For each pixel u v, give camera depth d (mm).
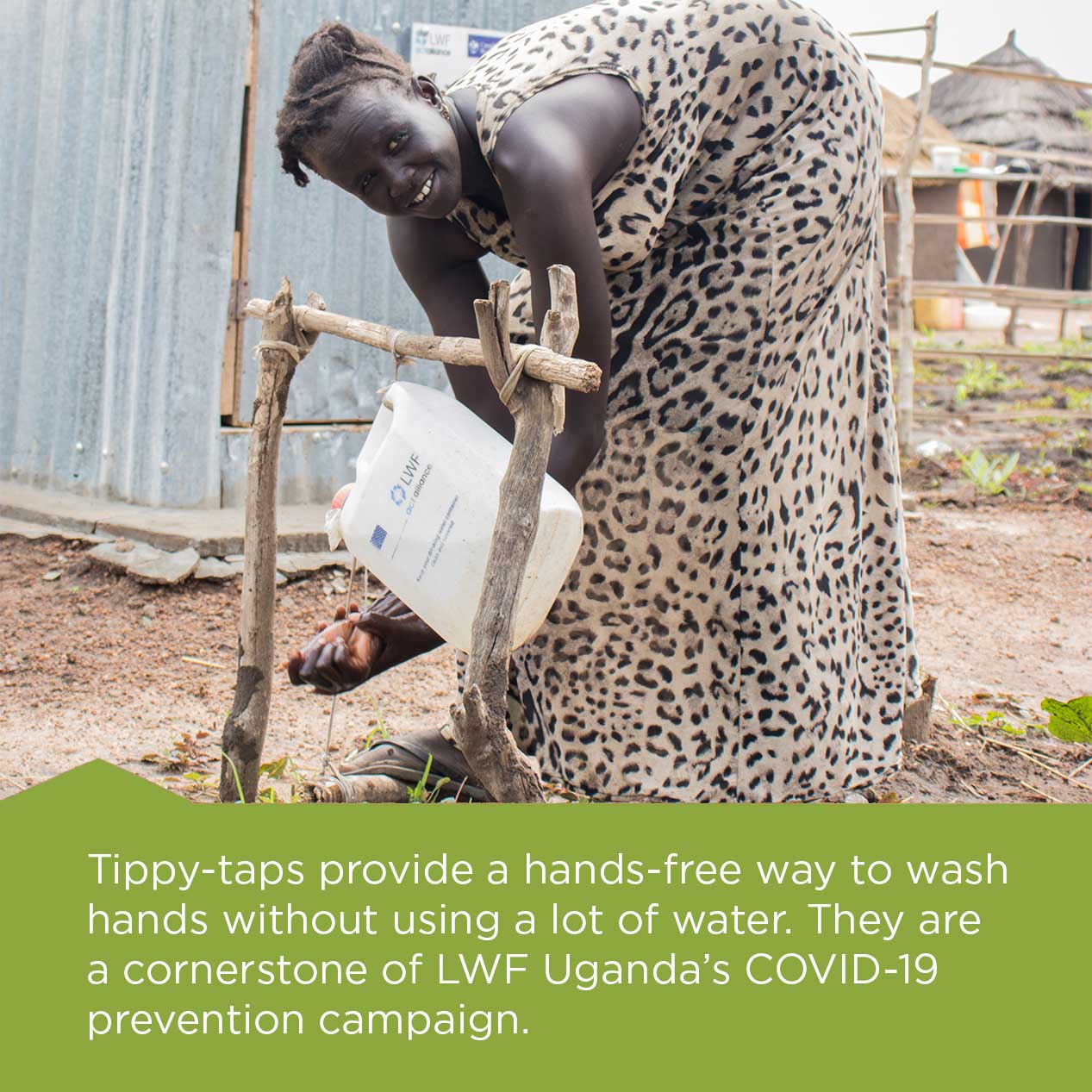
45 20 6273
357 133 2311
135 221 5754
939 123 23672
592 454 2473
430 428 2338
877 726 3062
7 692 3996
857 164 2738
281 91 5863
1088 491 8125
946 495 7988
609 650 2832
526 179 2355
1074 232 20859
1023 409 11266
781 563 2807
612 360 2742
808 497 2869
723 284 2688
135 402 5820
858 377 2967
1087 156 23016
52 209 6234
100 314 5996
